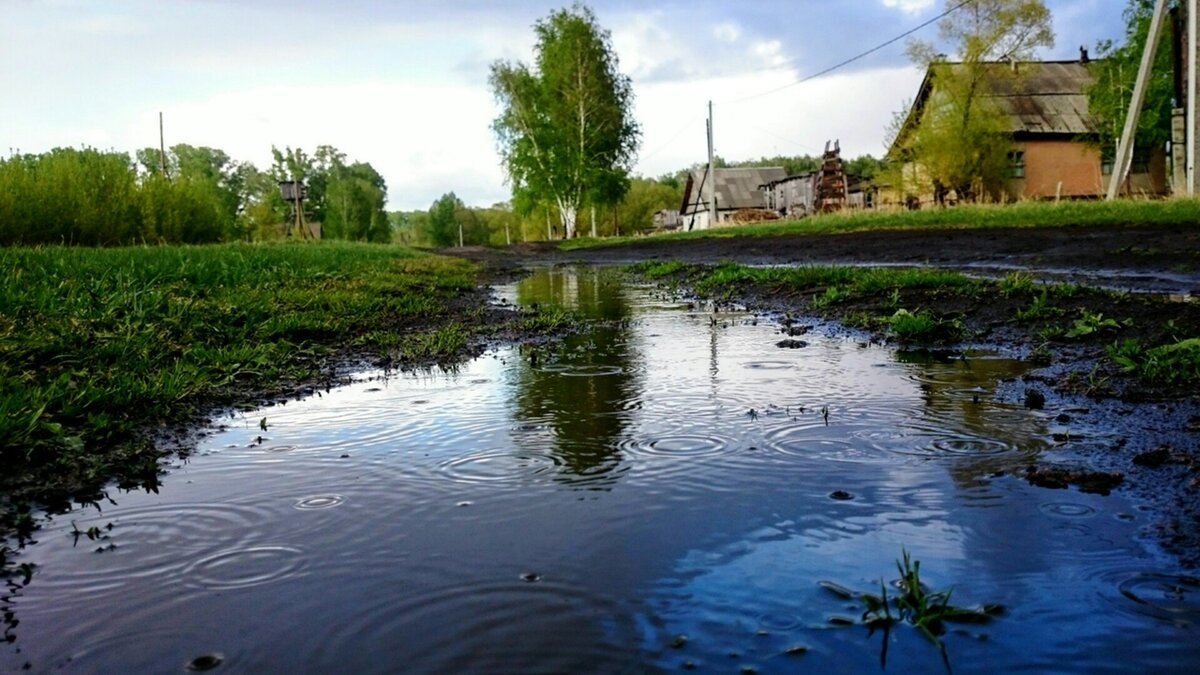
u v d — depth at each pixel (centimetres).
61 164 2031
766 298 895
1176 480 251
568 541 220
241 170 8244
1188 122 1725
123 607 189
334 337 647
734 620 175
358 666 161
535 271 1850
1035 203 2003
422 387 449
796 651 162
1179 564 195
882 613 176
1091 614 173
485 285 1360
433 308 850
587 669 157
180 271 968
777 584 191
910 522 227
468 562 208
